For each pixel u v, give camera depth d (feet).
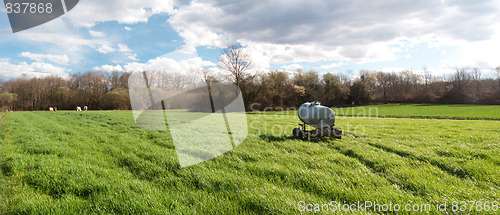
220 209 13.07
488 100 198.18
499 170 19.16
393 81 266.16
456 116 94.68
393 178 17.92
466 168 19.71
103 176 18.06
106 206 13.20
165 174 18.44
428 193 15.20
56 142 31.68
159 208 12.94
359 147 28.30
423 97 232.53
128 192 14.73
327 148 28.50
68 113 104.12
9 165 20.02
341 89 221.46
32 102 185.06
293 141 32.45
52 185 15.97
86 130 43.65
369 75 237.86
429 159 22.71
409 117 95.14
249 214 12.68
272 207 13.03
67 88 194.70
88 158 23.45
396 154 25.25
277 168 19.44
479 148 27.45
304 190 15.78
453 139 33.96
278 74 181.06
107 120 64.13
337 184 16.38
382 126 51.90
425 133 40.81
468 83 223.10
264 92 162.71
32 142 31.12
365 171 19.35
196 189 15.87
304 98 204.95
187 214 12.41
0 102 165.58
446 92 226.58
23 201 13.47
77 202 13.71
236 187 15.80
